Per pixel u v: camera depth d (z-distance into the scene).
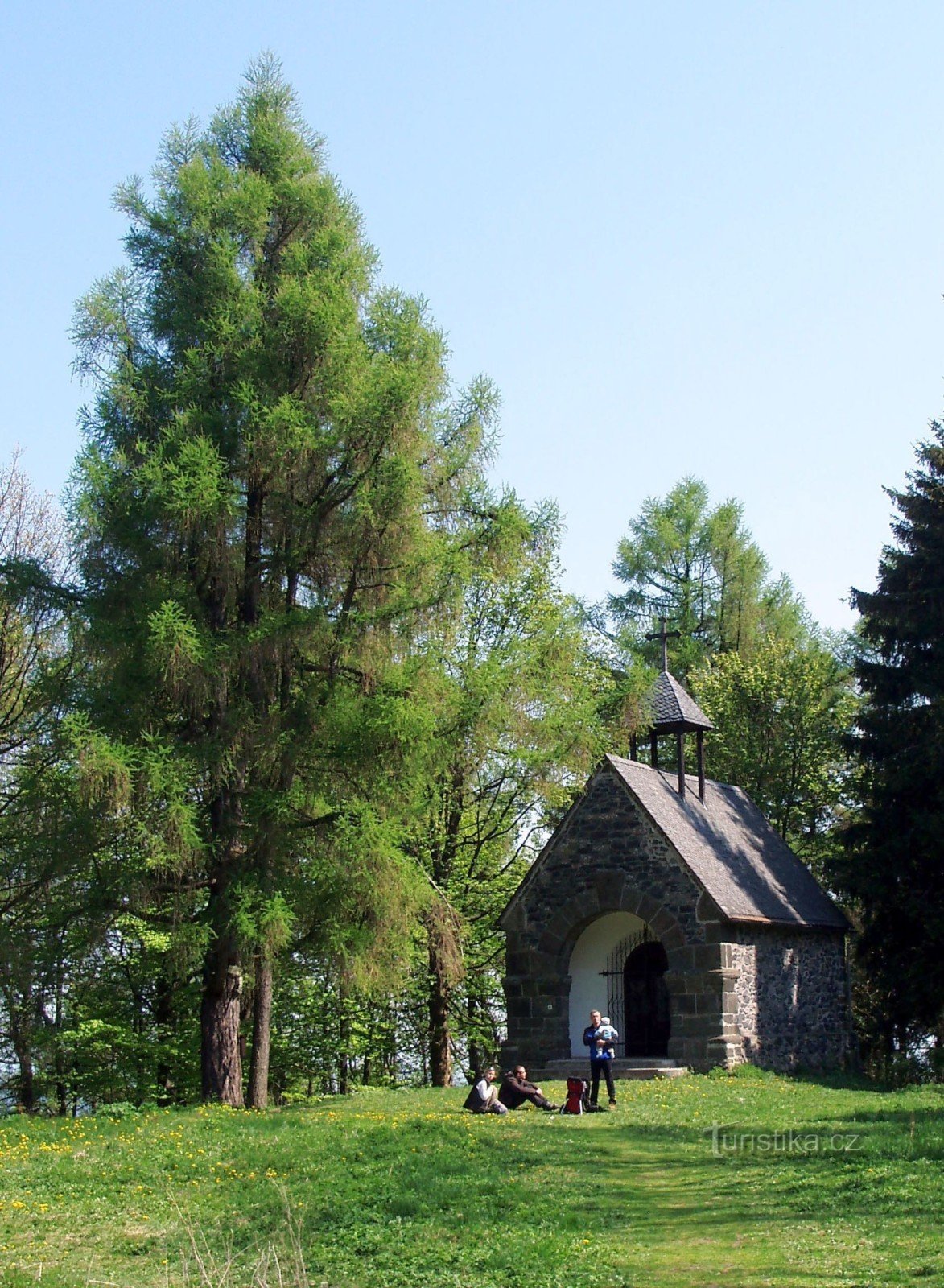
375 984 20.59
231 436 20.44
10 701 26.66
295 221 22.48
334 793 20.95
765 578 48.06
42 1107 31.83
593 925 28.83
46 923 21.48
